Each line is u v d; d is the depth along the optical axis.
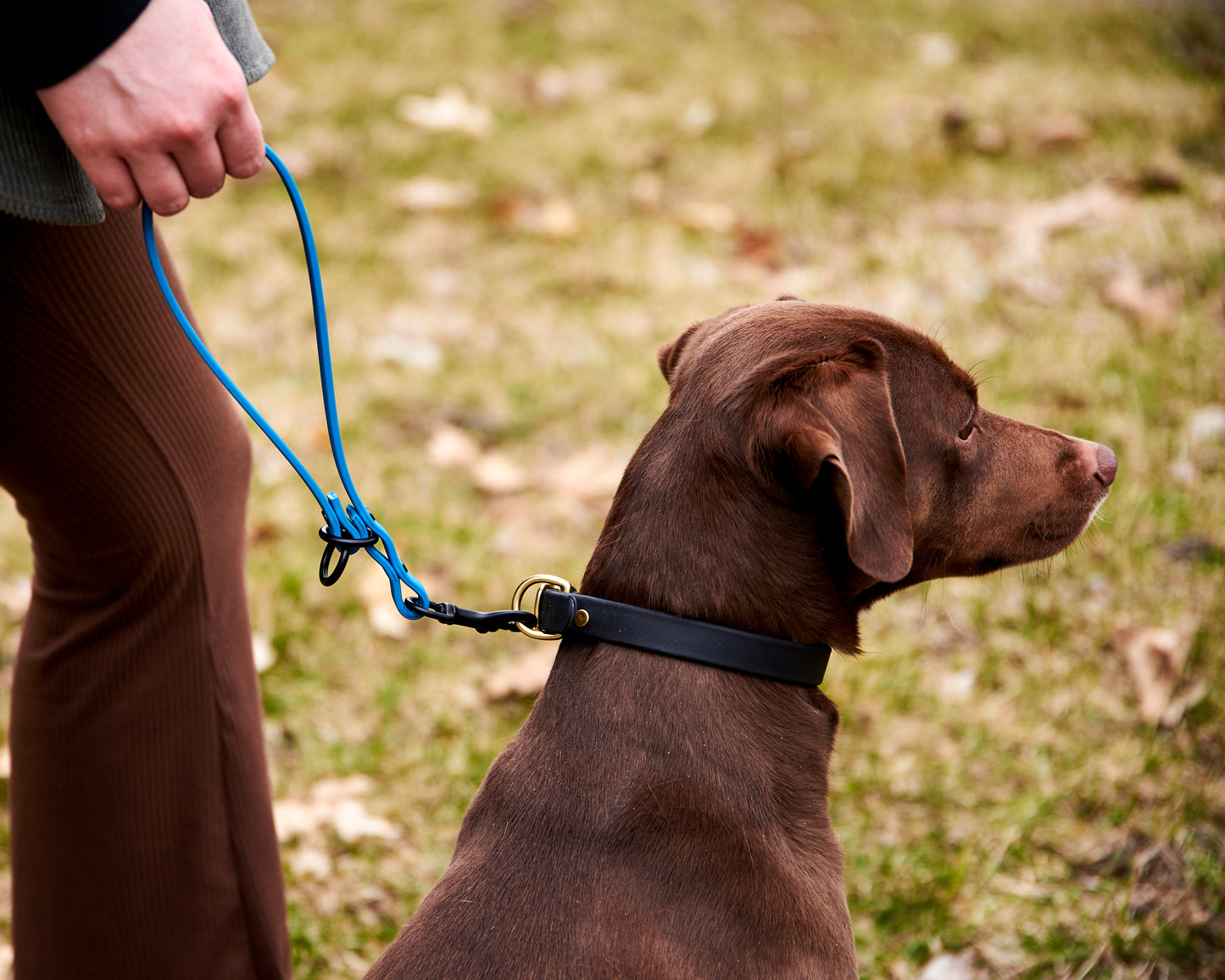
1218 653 3.21
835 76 6.36
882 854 2.83
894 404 2.03
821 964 1.74
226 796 2.15
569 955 1.64
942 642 3.39
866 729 3.13
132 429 1.90
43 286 1.78
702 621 1.86
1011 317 4.48
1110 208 5.04
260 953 2.27
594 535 3.77
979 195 5.29
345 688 3.33
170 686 2.06
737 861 1.75
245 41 1.80
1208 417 3.95
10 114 1.57
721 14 7.18
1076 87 6.07
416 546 3.67
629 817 1.74
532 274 4.93
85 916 2.16
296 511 3.79
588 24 7.02
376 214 5.27
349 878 2.83
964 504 2.16
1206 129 5.63
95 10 1.48
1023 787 2.98
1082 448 2.28
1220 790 2.92
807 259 4.94
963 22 7.01
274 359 4.43
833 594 1.94
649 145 5.76
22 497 1.93
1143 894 2.71
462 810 2.96
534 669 3.29
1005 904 2.71
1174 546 3.55
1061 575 3.50
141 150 1.56
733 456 1.88
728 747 1.82
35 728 2.09
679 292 4.78
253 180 5.46
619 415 4.20
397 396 4.30
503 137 5.82
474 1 7.34
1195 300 4.48
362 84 6.21
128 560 1.96
